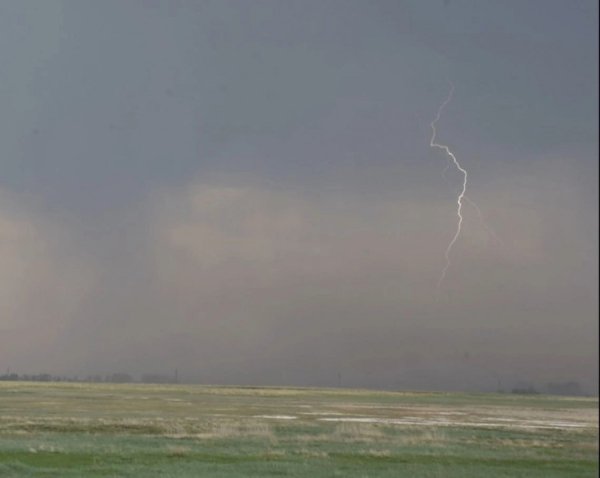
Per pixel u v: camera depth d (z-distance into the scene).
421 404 95.81
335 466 27.22
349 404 87.88
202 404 77.12
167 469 25.58
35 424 42.47
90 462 26.98
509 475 26.27
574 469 28.11
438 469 27.22
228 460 28.27
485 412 74.62
